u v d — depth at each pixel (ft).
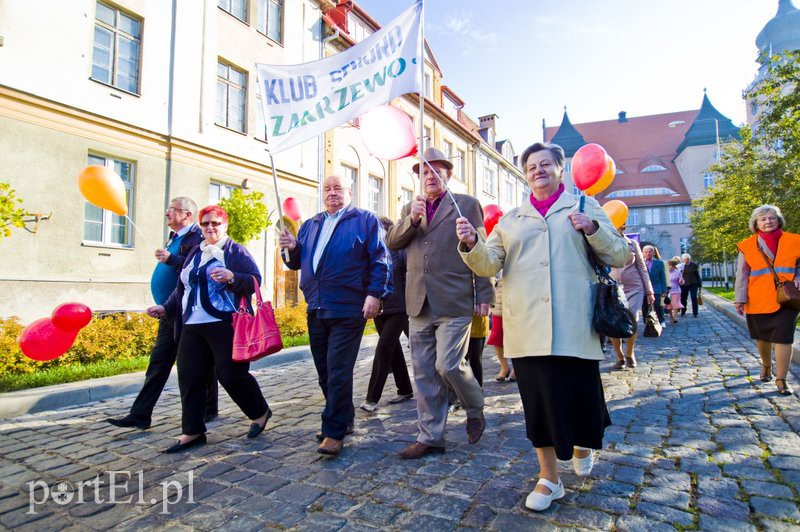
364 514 7.84
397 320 14.76
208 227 12.02
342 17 55.52
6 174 27.20
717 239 77.00
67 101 30.04
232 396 11.96
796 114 32.99
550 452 8.00
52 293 28.86
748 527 7.06
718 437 10.93
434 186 11.41
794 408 12.99
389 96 11.64
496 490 8.56
